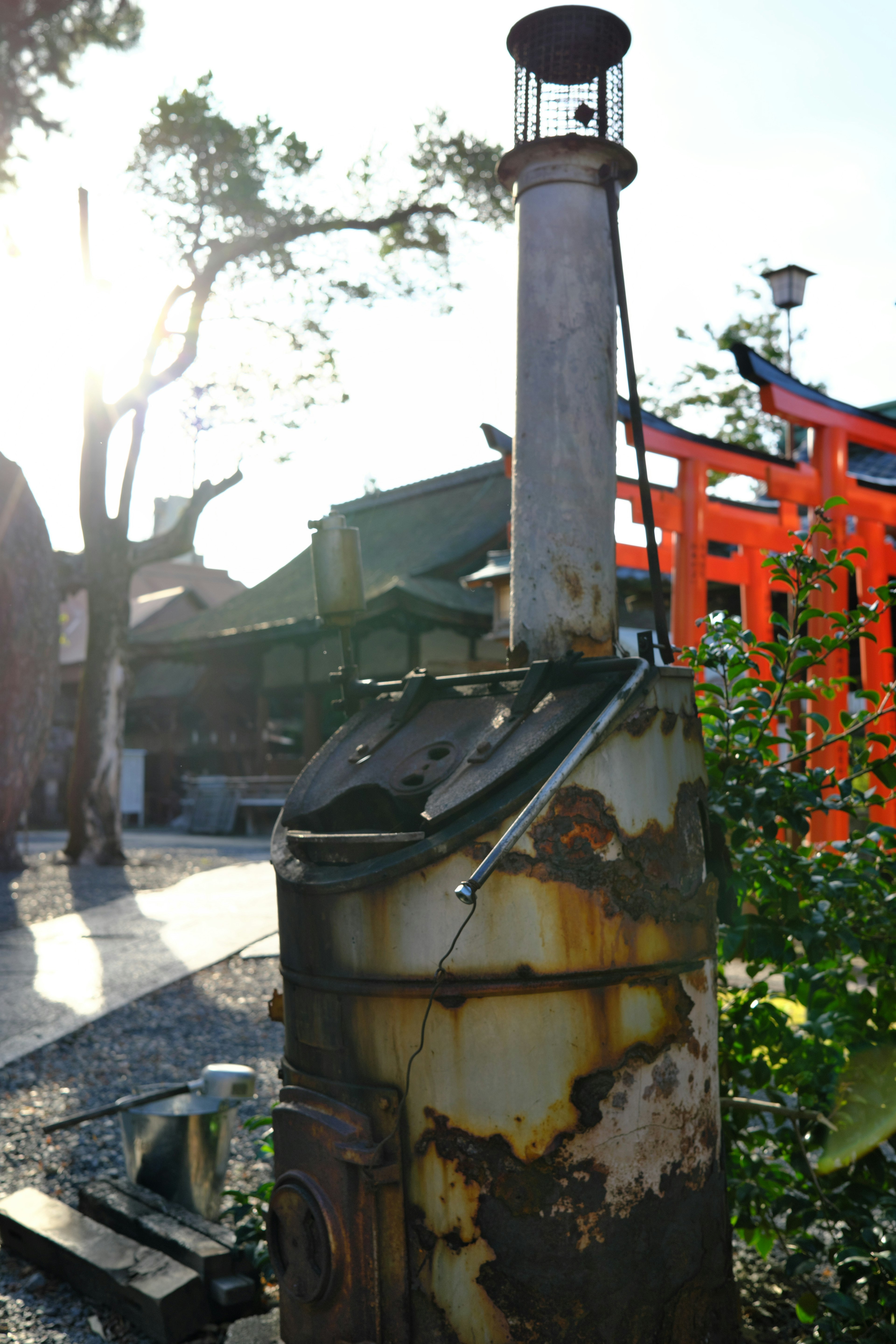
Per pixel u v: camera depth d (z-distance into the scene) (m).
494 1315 1.97
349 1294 2.06
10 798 14.66
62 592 16.02
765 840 2.72
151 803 28.16
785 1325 2.60
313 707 22.53
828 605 6.88
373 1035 2.10
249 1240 2.85
